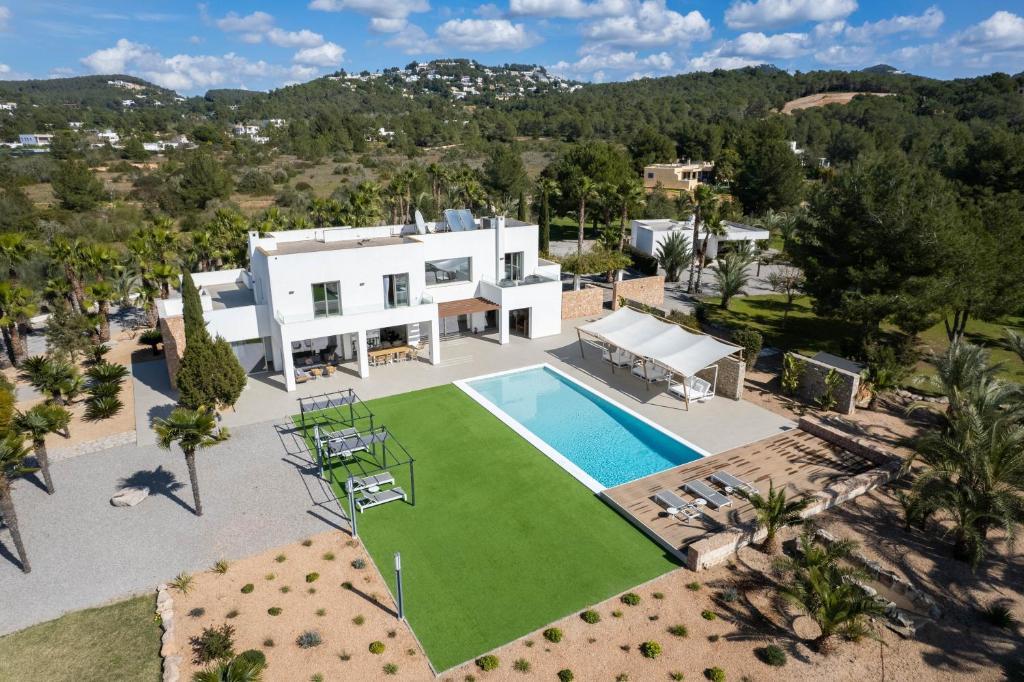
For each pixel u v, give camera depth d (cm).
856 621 1512
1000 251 3134
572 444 2611
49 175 11156
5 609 1648
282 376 3234
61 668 1466
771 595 1709
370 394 3028
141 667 1469
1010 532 1697
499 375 3294
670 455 2522
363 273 3262
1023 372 3269
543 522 2034
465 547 1903
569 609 1650
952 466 1878
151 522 2009
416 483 2262
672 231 5738
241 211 8656
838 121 16950
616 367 3406
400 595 1587
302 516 2047
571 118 19888
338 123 19112
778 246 6850
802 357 3038
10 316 3369
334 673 1439
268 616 1616
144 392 3067
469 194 7575
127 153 14200
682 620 1614
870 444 2448
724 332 3950
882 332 3950
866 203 3144
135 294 4506
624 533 1980
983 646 1550
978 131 13038
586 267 4506
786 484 2233
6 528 1989
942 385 2345
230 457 2414
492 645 1530
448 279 3806
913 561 1847
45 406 2153
